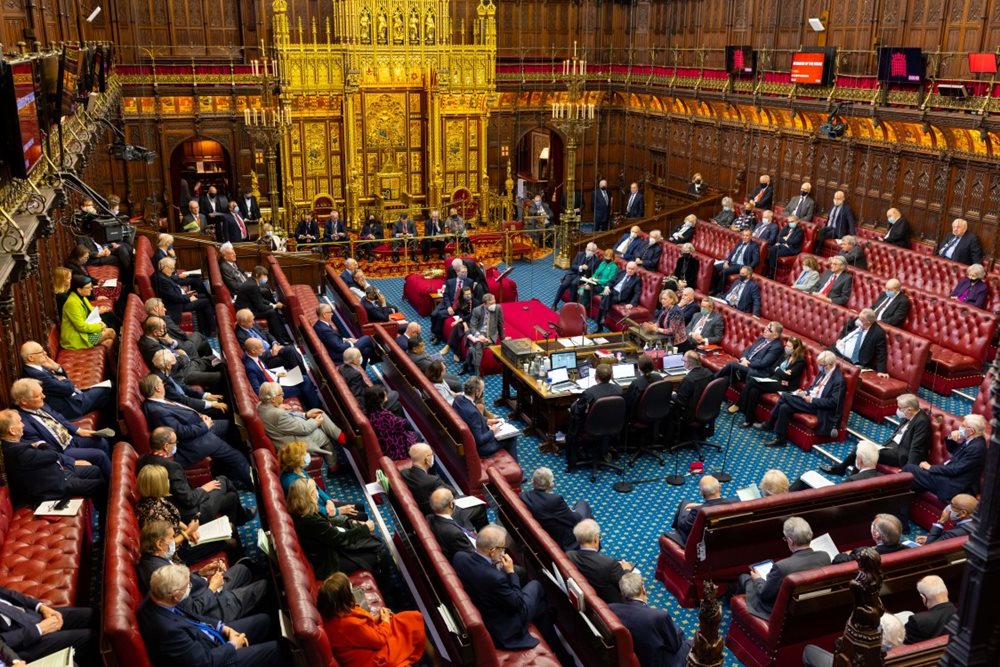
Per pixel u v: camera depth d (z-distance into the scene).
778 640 7.25
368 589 7.63
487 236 23.69
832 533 8.71
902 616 7.38
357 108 24.31
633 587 7.03
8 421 7.54
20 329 9.33
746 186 23.22
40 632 5.96
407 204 25.05
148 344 11.17
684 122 25.50
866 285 15.74
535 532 7.56
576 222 22.67
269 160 21.12
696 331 14.59
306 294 17.72
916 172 18.03
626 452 12.14
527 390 12.79
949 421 10.20
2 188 7.89
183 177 26.69
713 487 8.60
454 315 16.22
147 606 5.93
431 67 24.30
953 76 17.16
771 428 12.60
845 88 18.61
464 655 6.24
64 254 13.03
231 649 6.26
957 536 7.80
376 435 10.29
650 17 26.86
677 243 20.64
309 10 24.20
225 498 8.72
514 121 27.19
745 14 22.95
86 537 7.76
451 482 10.30
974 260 16.23
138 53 22.94
